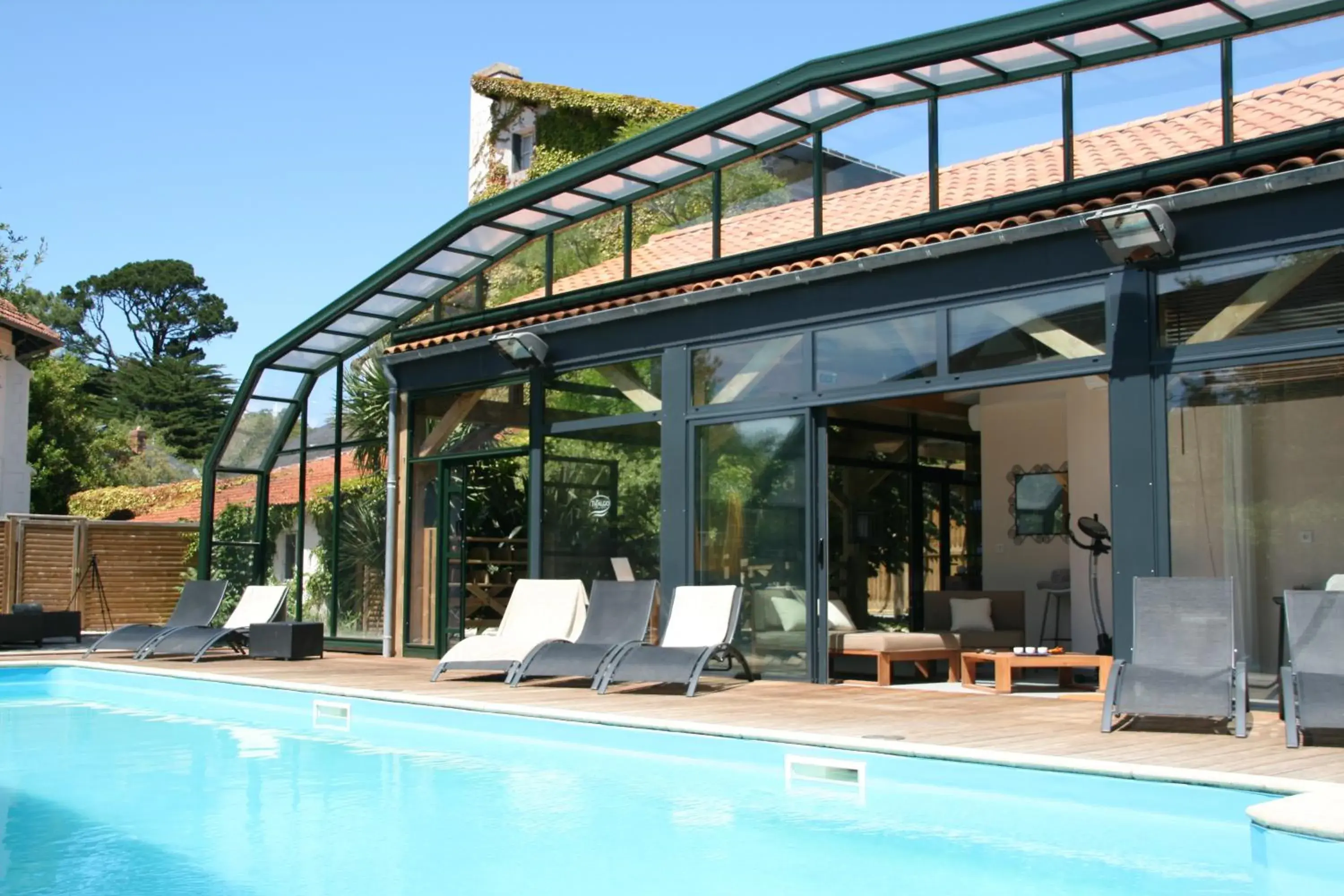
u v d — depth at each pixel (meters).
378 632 14.47
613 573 11.74
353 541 14.93
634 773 6.95
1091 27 8.81
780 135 11.17
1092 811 5.56
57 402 38.34
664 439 11.34
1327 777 5.24
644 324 11.62
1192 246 8.22
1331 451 7.84
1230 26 8.75
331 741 8.39
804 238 10.94
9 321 26.12
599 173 11.87
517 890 4.43
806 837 5.23
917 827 5.41
